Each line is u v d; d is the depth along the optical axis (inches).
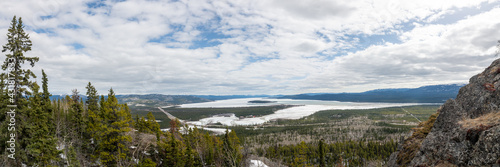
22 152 1018.1
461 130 479.5
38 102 1133.1
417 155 600.1
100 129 1400.1
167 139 2071.9
